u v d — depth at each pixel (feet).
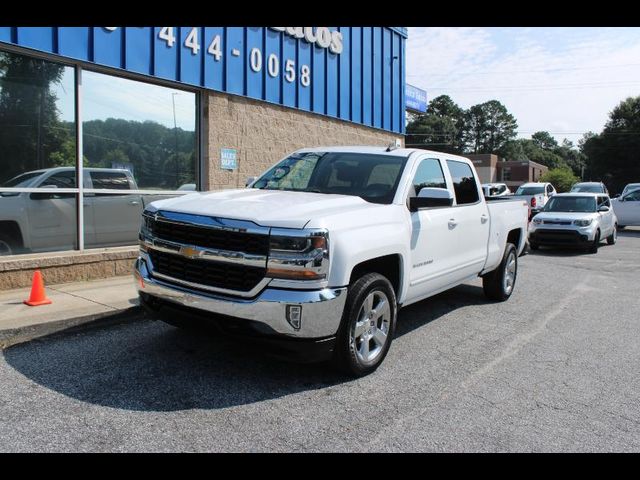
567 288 30.04
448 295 26.76
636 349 18.45
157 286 14.52
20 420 11.82
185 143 30.78
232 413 12.52
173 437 11.32
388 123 48.29
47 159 24.50
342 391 14.03
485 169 240.53
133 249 27.17
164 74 28.40
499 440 11.69
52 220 24.79
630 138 206.39
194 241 14.01
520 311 23.77
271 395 13.58
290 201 14.97
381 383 14.70
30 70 23.75
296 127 37.65
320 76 39.55
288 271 12.96
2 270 22.22
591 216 48.62
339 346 14.20
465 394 14.14
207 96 31.19
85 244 26.08
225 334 13.48
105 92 26.63
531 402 13.76
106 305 20.29
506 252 24.97
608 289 29.94
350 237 13.94
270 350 13.42
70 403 12.72
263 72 34.53
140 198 28.53
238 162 33.35
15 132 23.43
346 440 11.47
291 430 11.82
